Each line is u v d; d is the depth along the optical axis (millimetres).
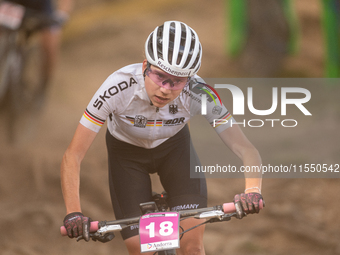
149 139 8344
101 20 42688
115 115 8109
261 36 33531
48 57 19531
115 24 41812
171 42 6930
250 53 33906
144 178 8719
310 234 15922
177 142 8820
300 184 18859
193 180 8688
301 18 44625
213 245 15812
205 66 36125
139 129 8141
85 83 32688
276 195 18422
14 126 19844
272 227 16609
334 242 15445
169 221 6641
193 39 7070
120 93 7684
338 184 18688
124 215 8445
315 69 35438
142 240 6539
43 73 20016
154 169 8859
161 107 7641
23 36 18625
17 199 17000
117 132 8492
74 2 46781
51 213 16312
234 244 15789
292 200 17984
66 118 25500
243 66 34406
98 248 15312
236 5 34000
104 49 38719
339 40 30938
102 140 22797
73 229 6574
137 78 7664
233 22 34375
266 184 19297
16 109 19422
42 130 22766
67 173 7348
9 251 14047
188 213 6824
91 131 7676
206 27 44969
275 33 33312
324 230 16172
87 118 7645
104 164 20266
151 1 49125
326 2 31344
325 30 31547
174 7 48594
